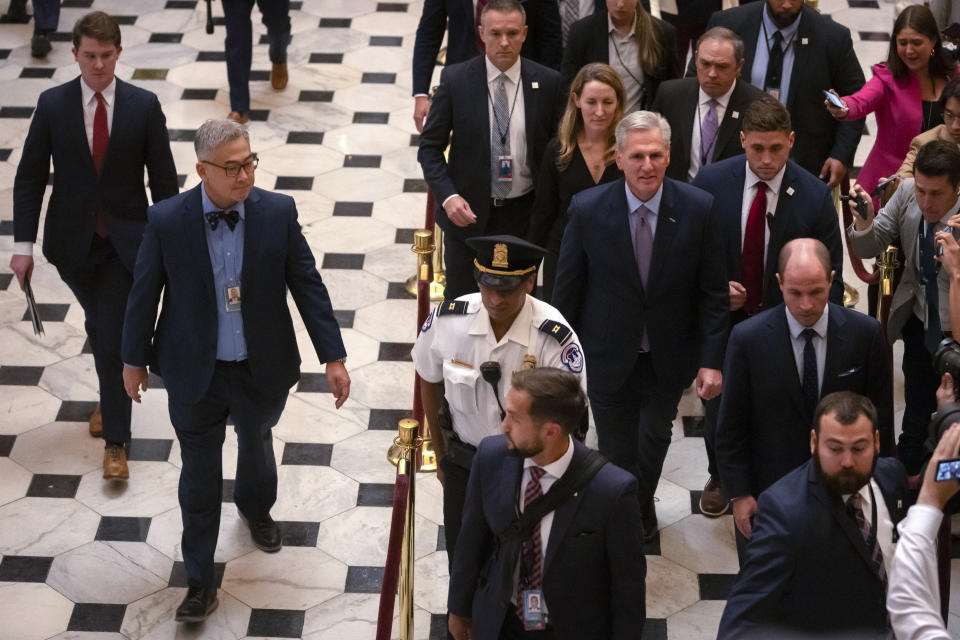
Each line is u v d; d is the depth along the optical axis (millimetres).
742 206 19266
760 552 13695
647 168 17438
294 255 18609
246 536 21312
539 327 15156
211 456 19000
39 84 34906
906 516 13312
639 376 19484
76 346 25906
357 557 20891
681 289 18453
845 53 24500
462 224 22469
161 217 17891
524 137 23141
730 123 21984
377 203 30438
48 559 20750
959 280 17141
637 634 13469
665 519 21500
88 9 38812
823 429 13219
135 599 20031
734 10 25312
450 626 14664
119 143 21094
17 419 23938
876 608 13617
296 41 37344
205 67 35969
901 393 24312
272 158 31984
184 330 18266
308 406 24297
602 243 18422
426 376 16047
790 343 16234
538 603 13438
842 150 24359
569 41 25547
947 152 18750
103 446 23359
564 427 12703
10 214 29891
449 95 23078
